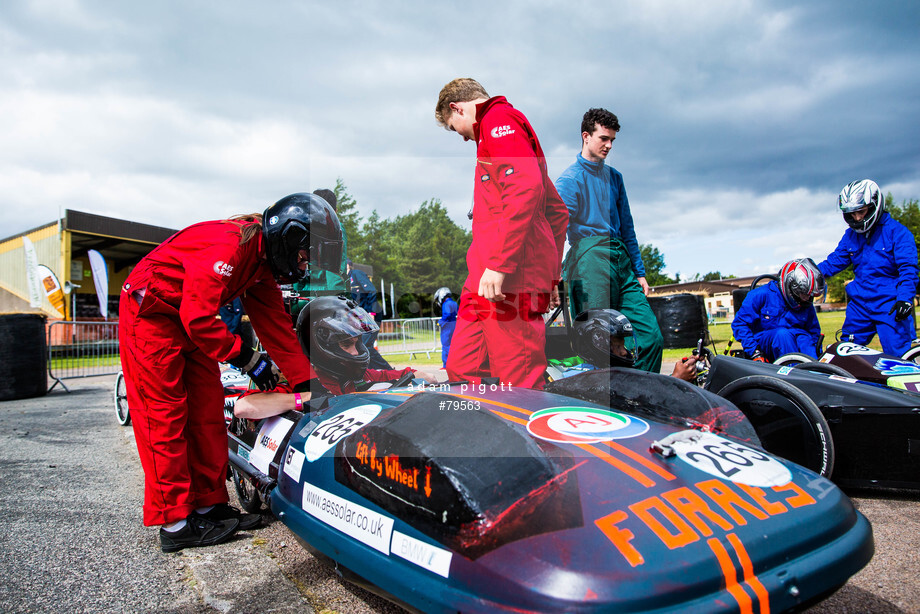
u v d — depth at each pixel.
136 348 2.42
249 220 2.55
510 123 2.05
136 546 2.56
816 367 3.66
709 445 1.71
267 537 2.62
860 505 2.89
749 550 1.29
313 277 2.65
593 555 1.20
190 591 2.10
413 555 1.43
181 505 2.47
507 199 2.02
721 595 1.21
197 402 2.61
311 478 1.94
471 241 2.07
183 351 2.54
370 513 1.60
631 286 3.71
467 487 1.33
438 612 1.33
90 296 32.41
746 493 1.48
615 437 1.69
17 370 8.26
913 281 5.00
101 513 3.04
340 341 2.59
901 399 2.77
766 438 2.97
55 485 3.60
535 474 1.36
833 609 1.84
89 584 2.17
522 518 1.29
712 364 3.51
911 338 5.08
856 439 2.87
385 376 2.85
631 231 4.41
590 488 1.40
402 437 1.51
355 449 1.68
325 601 1.99
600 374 2.17
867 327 5.39
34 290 18.75
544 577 1.17
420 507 1.42
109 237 27.55
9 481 3.70
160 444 2.43
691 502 1.39
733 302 5.55
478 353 2.37
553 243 2.31
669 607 1.15
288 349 2.75
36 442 4.99
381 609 1.92
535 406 1.90
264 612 1.92
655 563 1.19
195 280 2.31
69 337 13.61
